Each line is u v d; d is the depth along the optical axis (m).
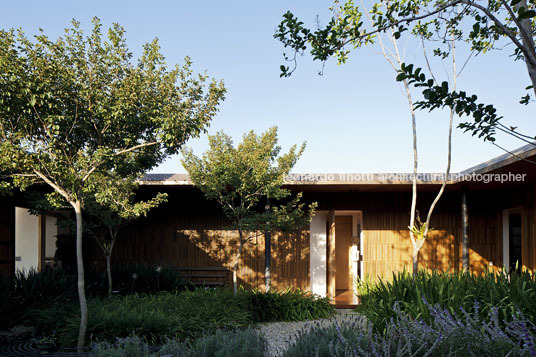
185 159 8.21
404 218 10.48
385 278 10.30
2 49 5.02
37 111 5.35
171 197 10.52
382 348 3.34
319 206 10.44
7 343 5.86
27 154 5.30
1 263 8.34
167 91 5.94
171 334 5.78
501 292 5.41
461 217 10.44
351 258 12.33
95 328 5.80
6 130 5.50
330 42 3.71
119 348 3.98
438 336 3.26
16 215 10.29
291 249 10.31
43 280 7.84
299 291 8.60
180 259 10.37
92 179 6.38
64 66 5.49
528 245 8.95
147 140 6.20
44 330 6.35
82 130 5.94
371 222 10.46
